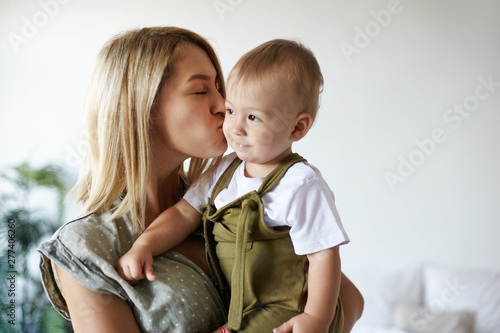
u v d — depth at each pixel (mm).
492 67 3830
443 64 3840
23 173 3373
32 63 3807
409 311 3520
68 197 928
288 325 726
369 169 3879
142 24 3787
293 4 3814
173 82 837
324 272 748
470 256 3885
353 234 3908
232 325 734
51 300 790
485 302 3529
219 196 831
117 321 730
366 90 3861
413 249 3895
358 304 934
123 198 866
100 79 858
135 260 758
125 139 827
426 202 3889
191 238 900
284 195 762
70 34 3791
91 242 769
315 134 3904
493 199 3857
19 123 3803
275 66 766
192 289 790
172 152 880
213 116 857
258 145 769
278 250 771
